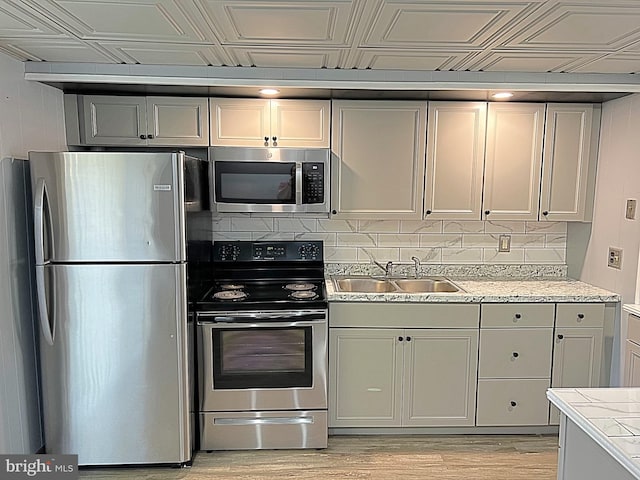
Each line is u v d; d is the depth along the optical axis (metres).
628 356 2.56
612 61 2.36
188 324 2.51
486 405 2.88
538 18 1.78
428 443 2.85
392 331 2.81
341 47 2.17
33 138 2.53
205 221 2.92
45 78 2.48
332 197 3.04
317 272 3.28
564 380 2.87
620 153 2.81
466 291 2.90
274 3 1.67
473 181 3.05
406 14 1.76
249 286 3.08
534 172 3.04
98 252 2.38
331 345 2.81
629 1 1.62
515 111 2.99
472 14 1.76
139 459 2.53
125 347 2.45
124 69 2.53
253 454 2.72
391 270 3.39
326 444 2.76
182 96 2.89
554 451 2.77
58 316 2.40
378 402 2.87
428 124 2.99
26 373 2.47
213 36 2.02
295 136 2.97
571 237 3.35
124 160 2.33
